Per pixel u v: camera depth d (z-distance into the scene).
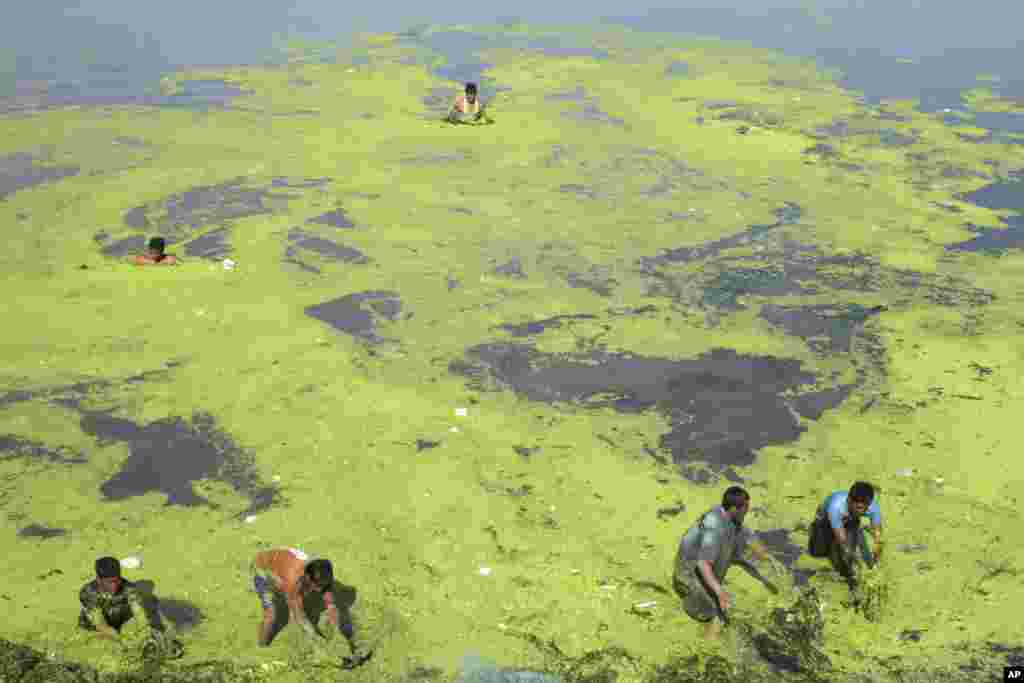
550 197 15.85
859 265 13.30
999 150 18.80
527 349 10.91
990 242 14.33
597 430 9.38
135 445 8.97
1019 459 8.87
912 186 16.78
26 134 19.06
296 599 6.55
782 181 16.91
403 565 7.51
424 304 11.96
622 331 11.35
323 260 13.25
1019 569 7.45
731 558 7.08
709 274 12.99
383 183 16.39
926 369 10.49
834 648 6.75
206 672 6.41
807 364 10.64
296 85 23.22
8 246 13.67
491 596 7.21
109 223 14.63
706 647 6.74
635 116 20.69
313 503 8.20
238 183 16.36
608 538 7.86
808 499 8.36
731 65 25.50
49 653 6.52
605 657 6.64
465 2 36.25
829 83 23.89
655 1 36.75
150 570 7.36
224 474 8.59
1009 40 30.31
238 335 11.05
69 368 10.25
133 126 19.66
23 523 7.88
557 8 35.09
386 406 9.68
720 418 9.61
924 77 24.89
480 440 9.15
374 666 6.55
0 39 28.95
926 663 6.60
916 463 8.84
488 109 21.05
